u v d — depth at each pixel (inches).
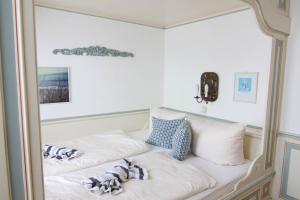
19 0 30.2
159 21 122.8
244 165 83.4
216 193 66.7
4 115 31.3
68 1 93.2
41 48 99.3
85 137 104.0
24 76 31.5
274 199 92.7
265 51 89.6
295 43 83.6
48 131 104.3
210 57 110.3
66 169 73.4
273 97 83.4
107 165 76.0
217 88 108.0
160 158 82.0
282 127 89.3
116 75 121.7
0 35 30.3
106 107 120.9
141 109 133.4
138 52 127.4
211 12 104.8
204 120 99.0
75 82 110.0
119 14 111.6
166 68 136.9
